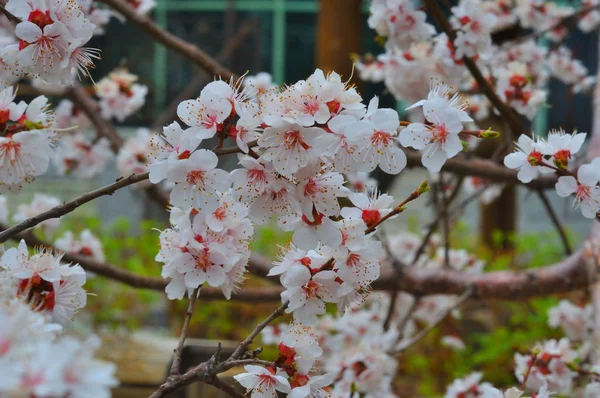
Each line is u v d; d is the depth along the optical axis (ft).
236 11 12.53
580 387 4.04
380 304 5.65
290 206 3.05
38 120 3.07
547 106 4.16
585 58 10.32
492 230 9.32
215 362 3.07
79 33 3.13
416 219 9.80
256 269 4.13
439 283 4.38
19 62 3.12
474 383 4.08
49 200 4.60
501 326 8.07
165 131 3.02
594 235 4.20
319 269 3.11
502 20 5.61
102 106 5.38
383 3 3.96
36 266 3.07
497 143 6.12
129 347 6.90
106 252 8.70
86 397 2.63
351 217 3.11
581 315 4.48
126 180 3.05
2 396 2.58
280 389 3.09
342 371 4.20
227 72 4.36
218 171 3.01
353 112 2.99
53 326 2.87
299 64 12.71
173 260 3.11
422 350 7.77
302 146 2.97
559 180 3.15
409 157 3.98
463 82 4.66
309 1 12.60
